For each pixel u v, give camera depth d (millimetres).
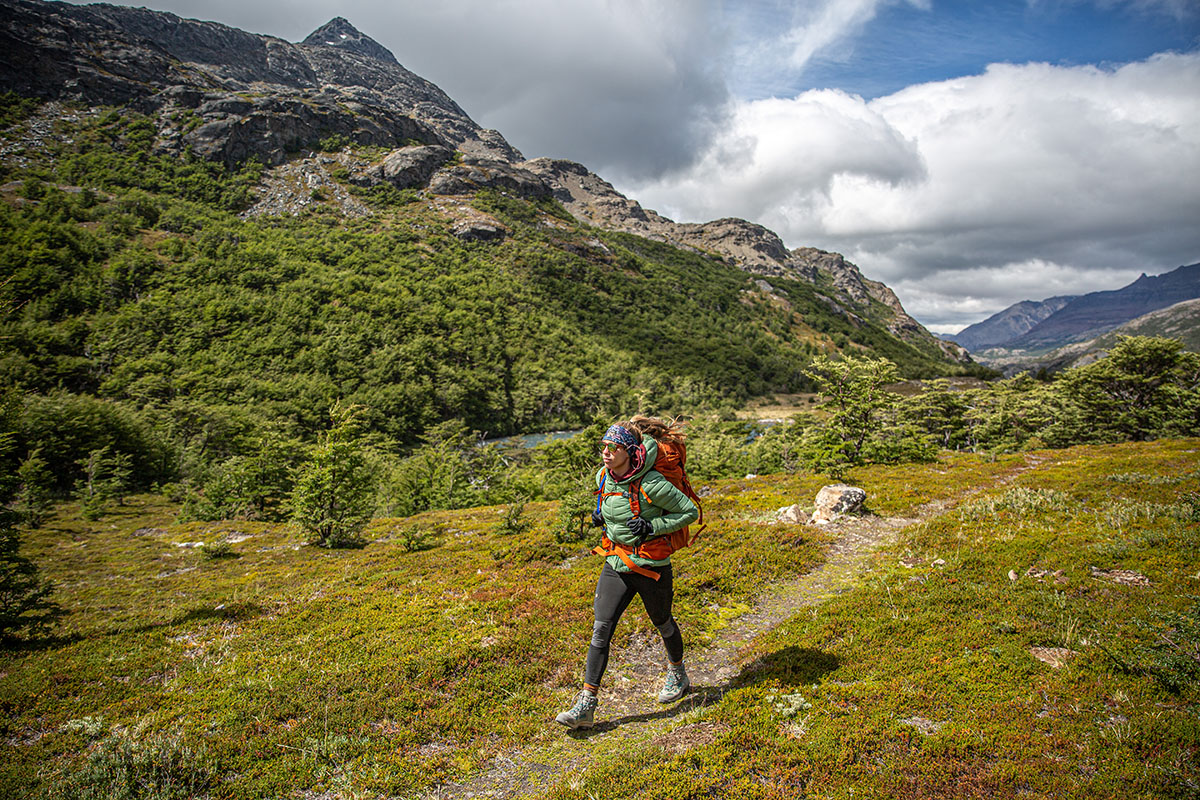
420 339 116312
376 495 28766
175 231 152500
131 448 40344
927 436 23625
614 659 6422
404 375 100875
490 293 168125
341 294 131375
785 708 4672
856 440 22109
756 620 7422
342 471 16406
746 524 11977
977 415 43625
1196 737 3648
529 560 11039
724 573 8914
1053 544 8227
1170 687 4328
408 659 6270
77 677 6473
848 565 9305
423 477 28953
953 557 8352
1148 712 4047
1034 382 55656
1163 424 29734
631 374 147750
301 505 16359
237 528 21719
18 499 26984
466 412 107062
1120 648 4980
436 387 104500
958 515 11273
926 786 3549
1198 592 6012
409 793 4195
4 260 103438
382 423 87500
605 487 4906
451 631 7199
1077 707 4250
